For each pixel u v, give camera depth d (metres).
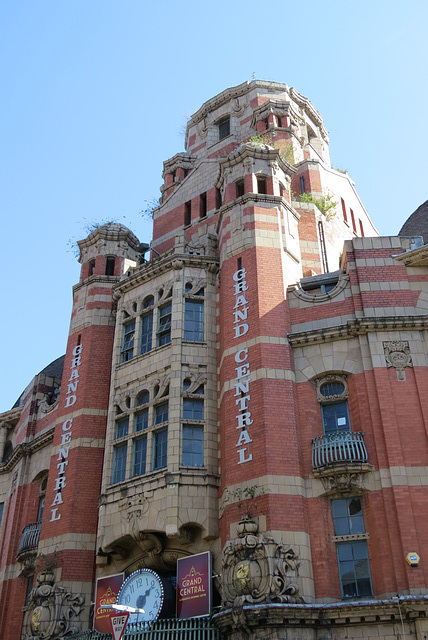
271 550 18.67
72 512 24.72
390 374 20.83
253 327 22.62
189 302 25.56
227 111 37.28
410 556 17.92
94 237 31.28
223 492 20.88
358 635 17.64
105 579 22.84
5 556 29.45
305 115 38.19
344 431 21.08
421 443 19.69
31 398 33.00
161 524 21.00
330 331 22.05
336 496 20.05
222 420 22.31
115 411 25.03
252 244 24.31
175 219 33.16
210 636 18.97
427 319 21.47
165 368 24.12
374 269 22.94
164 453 22.75
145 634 19.67
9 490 32.88
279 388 21.41
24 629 23.53
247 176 26.23
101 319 28.88
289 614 17.62
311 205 30.56
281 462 20.11
